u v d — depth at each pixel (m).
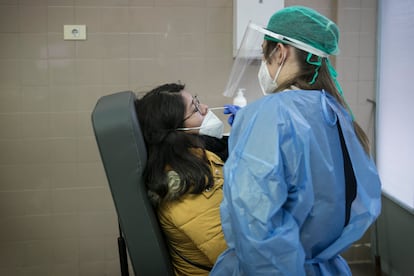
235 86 2.05
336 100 1.03
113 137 1.13
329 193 0.93
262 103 0.95
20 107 2.34
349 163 0.96
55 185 2.43
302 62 1.05
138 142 1.15
